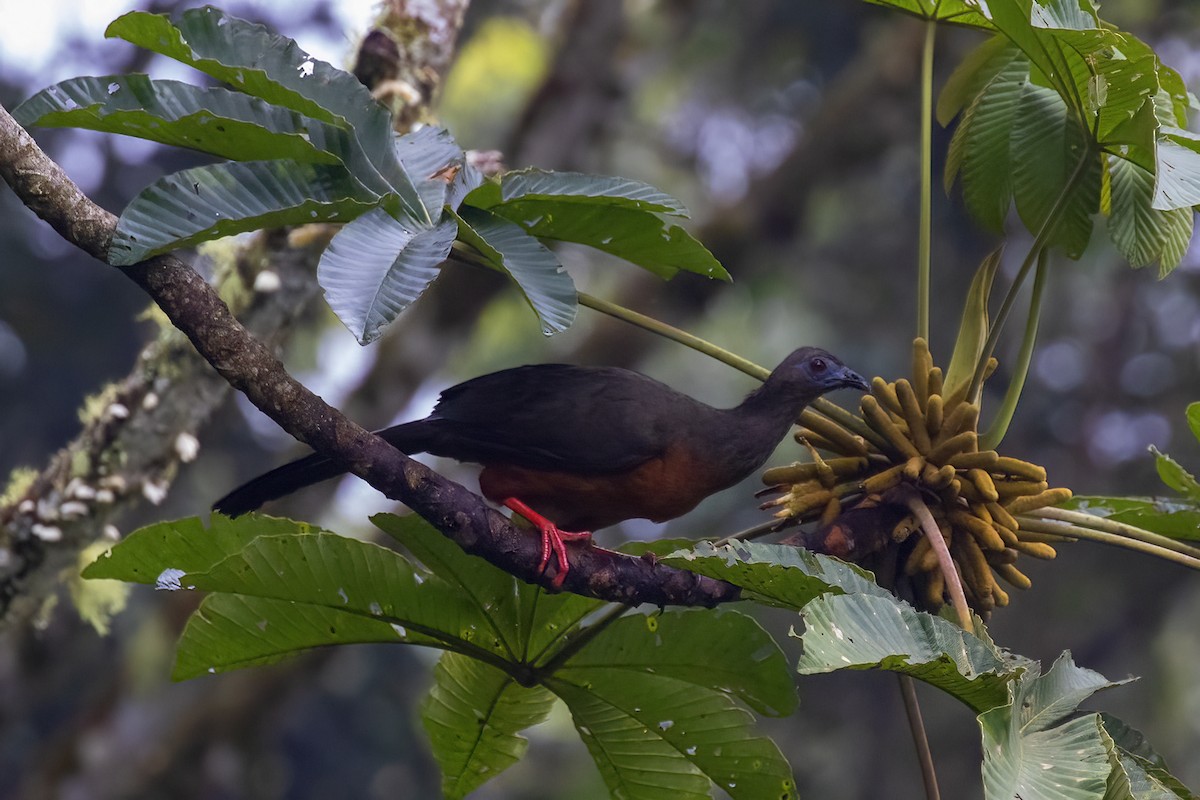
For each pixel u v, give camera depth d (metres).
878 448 8.29
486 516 6.99
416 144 7.59
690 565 6.61
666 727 8.05
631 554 7.69
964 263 28.06
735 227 23.62
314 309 17.47
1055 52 7.17
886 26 25.14
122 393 10.98
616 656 7.79
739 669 7.73
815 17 26.67
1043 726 6.00
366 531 20.27
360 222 6.49
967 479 7.98
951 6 8.44
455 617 7.64
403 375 20.31
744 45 27.33
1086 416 28.28
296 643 7.89
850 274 28.44
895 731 28.41
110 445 10.90
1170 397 28.06
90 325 28.00
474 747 8.65
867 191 28.50
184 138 6.86
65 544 11.01
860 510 8.00
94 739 18.86
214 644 7.82
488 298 20.34
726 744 8.03
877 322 28.48
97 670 25.41
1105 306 28.28
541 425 9.14
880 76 23.36
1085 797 5.50
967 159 8.97
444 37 12.13
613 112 23.05
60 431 28.42
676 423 9.38
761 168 27.53
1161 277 8.16
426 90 11.95
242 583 7.27
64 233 6.61
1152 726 27.69
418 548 7.37
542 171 7.18
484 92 25.36
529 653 7.79
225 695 19.30
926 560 7.77
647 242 7.67
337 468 8.23
